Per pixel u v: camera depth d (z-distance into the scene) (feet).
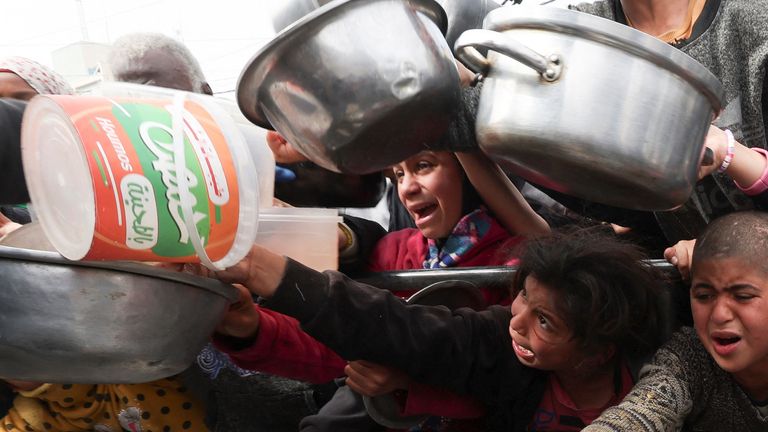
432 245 4.70
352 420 4.26
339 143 2.98
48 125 2.65
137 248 2.61
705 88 3.03
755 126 3.99
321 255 3.95
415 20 2.97
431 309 3.92
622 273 3.83
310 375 4.11
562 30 2.91
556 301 3.69
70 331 2.61
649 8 4.27
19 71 5.19
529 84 2.97
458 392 3.95
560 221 5.67
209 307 2.97
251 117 3.37
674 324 4.07
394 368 3.92
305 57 2.90
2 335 2.58
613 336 3.78
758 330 3.46
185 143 2.76
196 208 2.70
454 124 4.07
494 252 4.57
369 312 3.61
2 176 3.11
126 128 2.65
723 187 4.02
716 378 3.85
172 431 4.67
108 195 2.51
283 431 4.63
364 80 2.86
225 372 4.56
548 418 4.02
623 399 3.67
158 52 5.81
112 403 4.74
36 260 2.56
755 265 3.45
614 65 2.89
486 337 3.96
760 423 3.77
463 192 4.65
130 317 2.67
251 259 3.32
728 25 4.00
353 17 2.86
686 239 4.33
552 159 2.98
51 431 4.95
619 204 3.21
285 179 4.33
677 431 3.62
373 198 4.63
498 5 4.39
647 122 2.91
